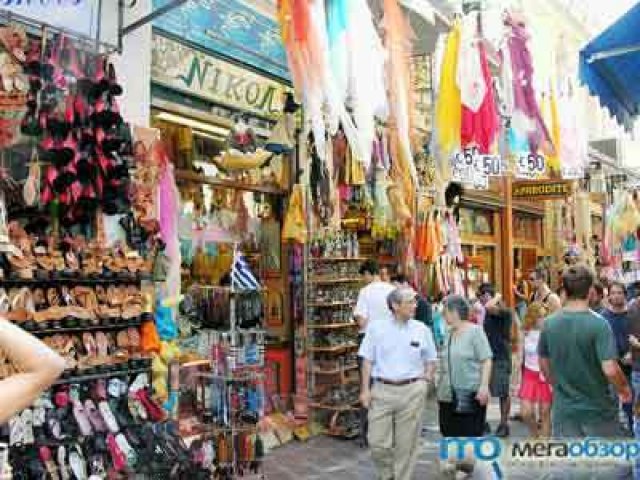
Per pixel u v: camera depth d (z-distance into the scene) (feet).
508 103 25.29
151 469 15.08
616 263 49.03
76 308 14.96
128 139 16.07
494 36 24.72
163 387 17.25
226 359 20.04
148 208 17.52
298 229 26.63
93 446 14.51
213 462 19.21
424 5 22.91
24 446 13.53
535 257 57.82
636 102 21.80
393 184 28.27
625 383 14.90
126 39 18.02
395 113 20.99
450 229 36.35
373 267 26.96
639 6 17.33
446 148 23.58
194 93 22.21
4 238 13.52
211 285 24.58
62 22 14.96
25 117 14.23
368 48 18.94
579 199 55.77
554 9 37.70
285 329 27.86
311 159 26.96
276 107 26.14
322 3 17.15
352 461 23.47
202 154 24.49
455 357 18.86
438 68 24.03
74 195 14.87
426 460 22.94
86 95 15.28
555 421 15.47
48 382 6.25
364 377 18.57
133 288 16.70
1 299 13.56
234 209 26.07
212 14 22.29
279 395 27.12
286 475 21.62
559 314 15.47
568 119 28.50
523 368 23.61
